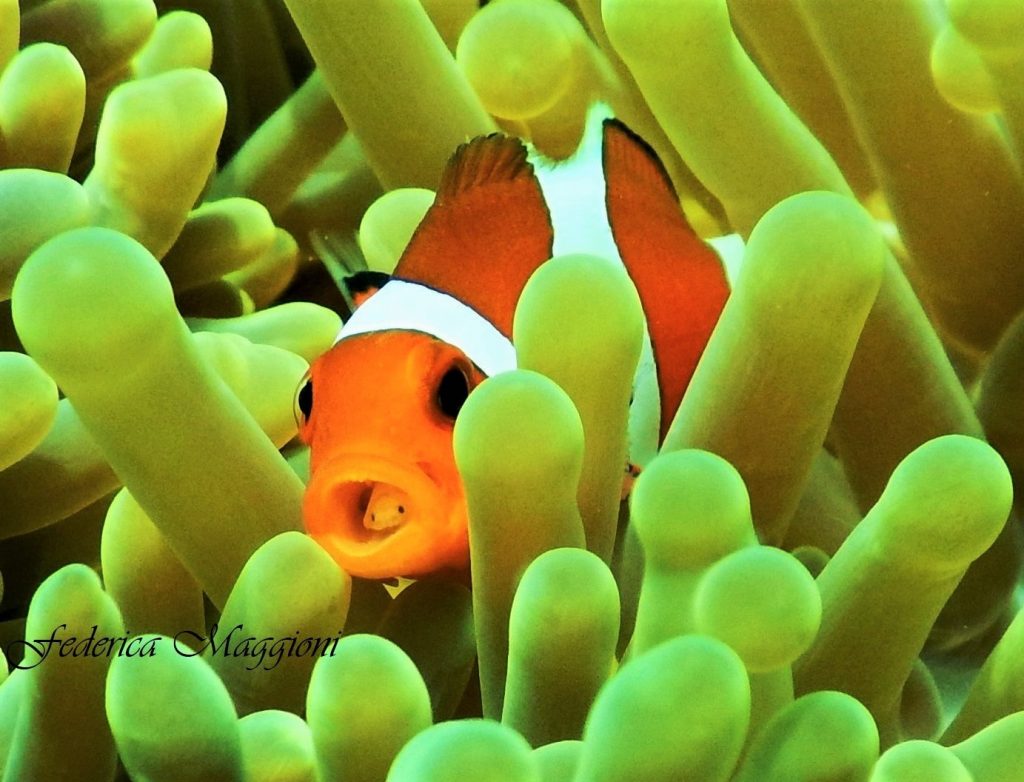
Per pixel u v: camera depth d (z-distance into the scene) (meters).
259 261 0.45
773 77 0.44
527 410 0.33
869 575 0.33
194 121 0.40
